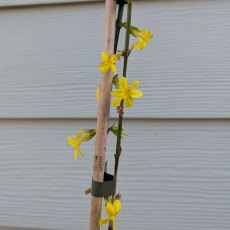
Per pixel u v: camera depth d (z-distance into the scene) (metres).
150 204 0.51
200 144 0.50
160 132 0.51
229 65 0.49
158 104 0.50
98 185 0.30
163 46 0.50
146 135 0.51
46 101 0.52
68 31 0.51
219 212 0.50
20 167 0.54
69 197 0.53
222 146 0.50
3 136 0.54
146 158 0.51
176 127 0.50
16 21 0.53
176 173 0.51
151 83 0.50
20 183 0.54
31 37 0.52
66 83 0.52
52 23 0.52
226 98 0.49
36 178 0.54
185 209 0.51
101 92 0.31
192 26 0.49
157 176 0.51
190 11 0.49
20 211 0.54
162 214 0.51
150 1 0.49
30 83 0.53
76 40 0.51
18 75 0.53
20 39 0.53
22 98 0.53
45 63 0.52
